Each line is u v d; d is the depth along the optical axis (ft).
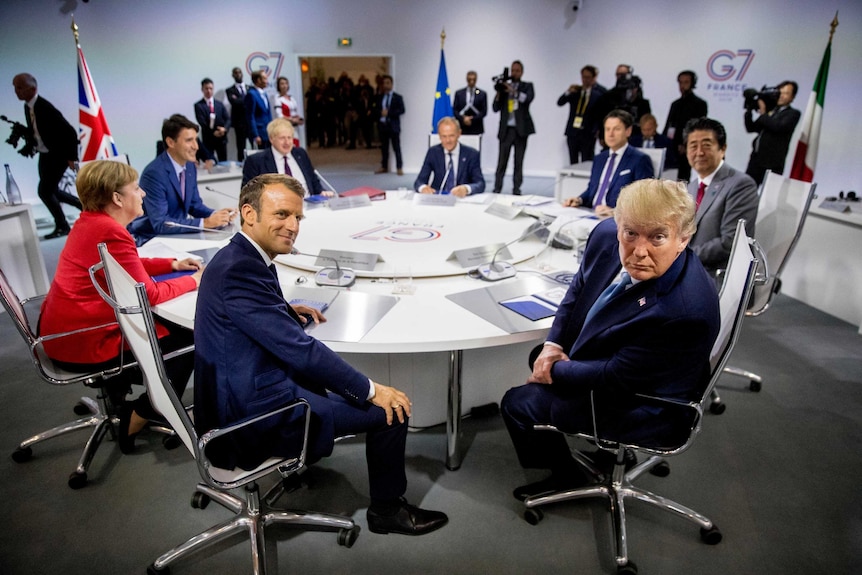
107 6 22.80
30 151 16.71
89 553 5.79
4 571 5.55
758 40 22.33
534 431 6.01
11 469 7.10
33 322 11.54
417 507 6.34
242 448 4.90
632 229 4.71
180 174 10.86
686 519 6.07
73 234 6.62
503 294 6.80
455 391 6.71
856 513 6.35
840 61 21.15
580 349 5.49
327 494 6.67
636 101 21.50
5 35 21.36
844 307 11.73
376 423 5.52
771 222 9.36
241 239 4.99
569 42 25.79
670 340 4.80
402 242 8.94
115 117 24.18
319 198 12.30
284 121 12.32
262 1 25.23
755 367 9.78
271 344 4.77
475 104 24.47
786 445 7.63
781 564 5.65
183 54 24.63
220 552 5.85
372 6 26.48
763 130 16.75
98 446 7.33
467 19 26.66
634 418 5.26
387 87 27.20
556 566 5.64
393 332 5.75
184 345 7.27
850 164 21.80
